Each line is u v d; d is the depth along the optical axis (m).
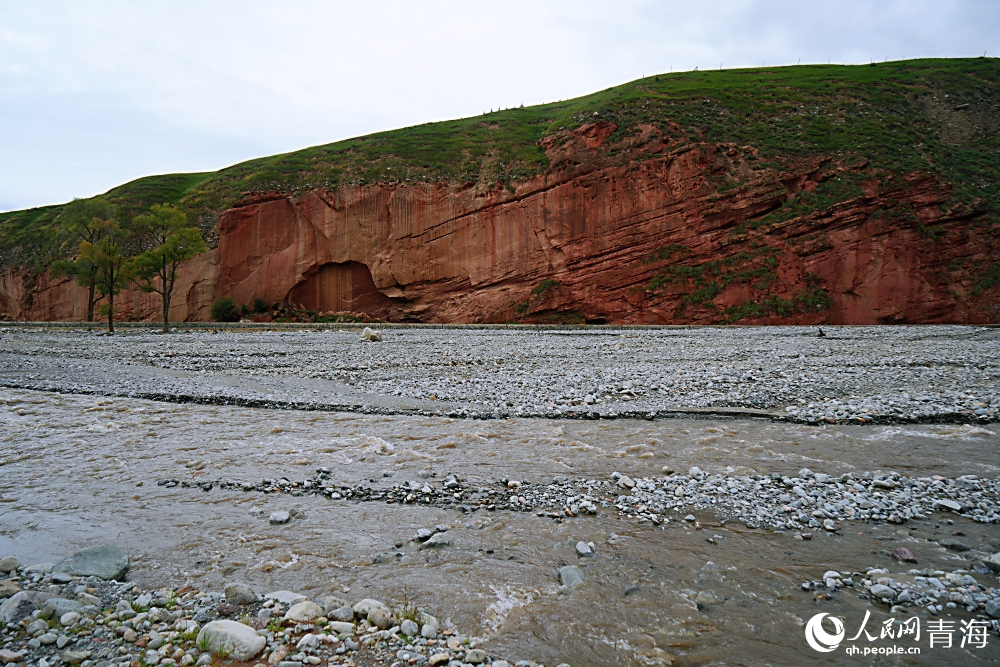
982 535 7.39
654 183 56.94
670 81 80.38
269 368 21.41
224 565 6.46
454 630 5.24
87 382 17.91
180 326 50.97
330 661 4.65
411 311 62.62
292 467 9.96
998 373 19.16
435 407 14.84
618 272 56.38
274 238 66.19
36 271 77.69
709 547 7.03
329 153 74.75
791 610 5.64
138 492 8.72
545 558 6.73
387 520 7.78
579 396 15.93
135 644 4.79
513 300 58.69
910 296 51.16
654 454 10.81
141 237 71.19
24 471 9.66
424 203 62.94
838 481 9.32
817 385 17.19
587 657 4.91
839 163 57.31
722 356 24.11
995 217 53.56
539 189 60.09
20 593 5.36
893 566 6.54
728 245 54.88
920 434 12.23
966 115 67.75
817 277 52.38
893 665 4.80
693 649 5.04
